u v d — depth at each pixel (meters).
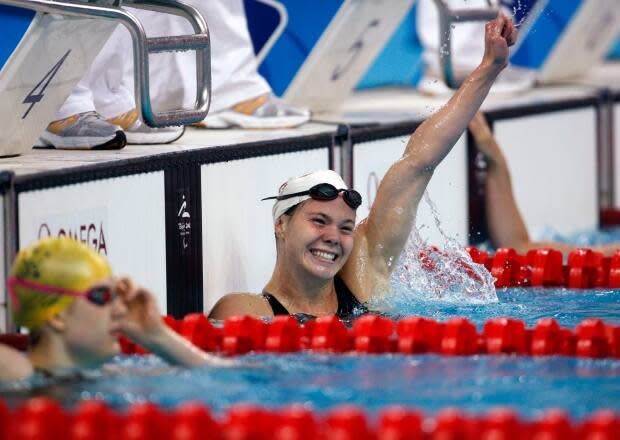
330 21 20.34
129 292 10.91
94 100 16.72
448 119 14.77
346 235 14.40
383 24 21.39
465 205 21.44
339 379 11.12
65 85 14.59
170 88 18.44
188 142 16.50
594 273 17.08
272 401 10.34
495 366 11.72
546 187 24.67
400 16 21.55
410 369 11.58
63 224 13.41
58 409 9.16
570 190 25.64
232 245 16.41
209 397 10.43
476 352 12.49
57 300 10.41
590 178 26.47
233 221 16.39
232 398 10.42
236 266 16.52
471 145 21.42
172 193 15.23
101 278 10.54
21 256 10.59
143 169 14.67
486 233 21.83
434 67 28.20
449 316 14.80
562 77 29.59
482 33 26.86
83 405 9.36
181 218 15.38
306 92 21.31
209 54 14.82
